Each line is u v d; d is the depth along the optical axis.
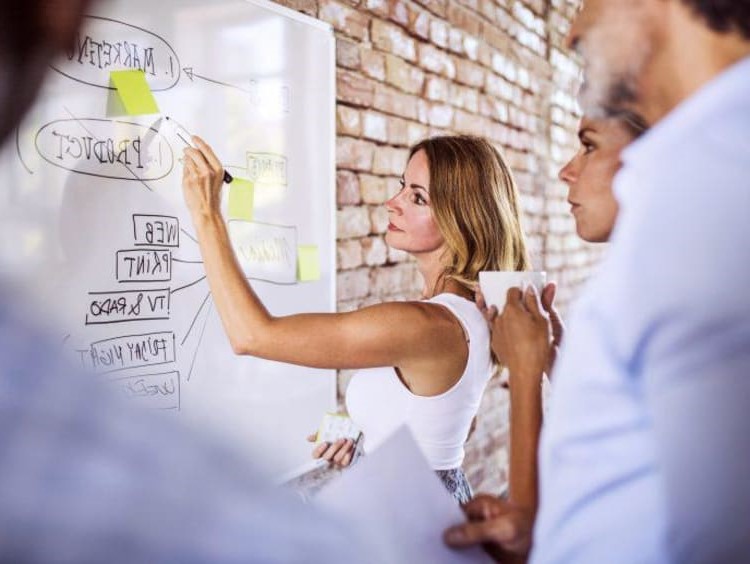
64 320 1.16
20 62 0.36
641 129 0.56
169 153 1.36
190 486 0.36
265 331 1.12
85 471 0.32
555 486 0.51
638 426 0.47
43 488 0.31
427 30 2.25
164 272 1.35
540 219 3.06
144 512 0.33
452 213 1.28
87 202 1.20
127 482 0.33
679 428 0.44
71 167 1.17
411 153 1.40
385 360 1.12
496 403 2.77
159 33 1.33
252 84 1.55
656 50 0.51
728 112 0.46
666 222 0.46
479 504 0.69
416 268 2.24
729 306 0.43
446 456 1.20
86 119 1.19
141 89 1.25
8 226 1.08
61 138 1.15
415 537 0.59
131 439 0.34
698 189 0.45
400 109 2.12
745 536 0.43
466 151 1.32
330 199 1.80
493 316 0.85
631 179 0.50
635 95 0.54
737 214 0.44
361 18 1.94
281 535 0.39
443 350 1.15
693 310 0.44
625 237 0.48
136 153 1.29
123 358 1.27
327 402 1.79
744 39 0.48
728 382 0.43
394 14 2.08
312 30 1.72
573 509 0.49
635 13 0.52
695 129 0.47
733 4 0.47
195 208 1.20
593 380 0.49
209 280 1.17
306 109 1.71
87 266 1.20
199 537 0.35
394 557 0.52
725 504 0.43
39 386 0.33
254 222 1.57
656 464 0.45
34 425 0.32
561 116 3.07
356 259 1.96
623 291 0.47
